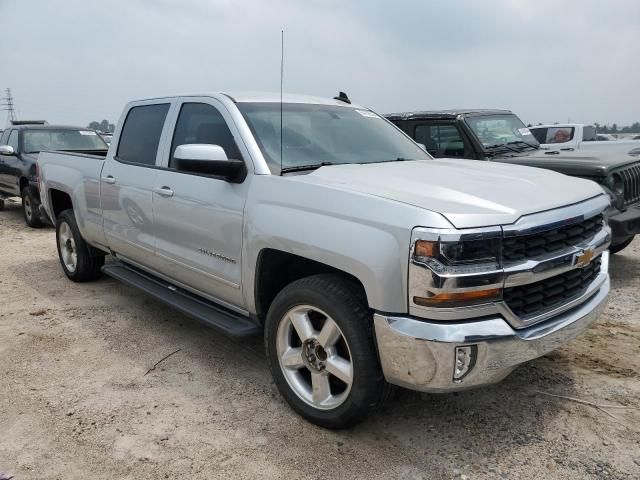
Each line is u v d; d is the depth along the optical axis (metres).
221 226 3.56
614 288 5.56
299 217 3.04
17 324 4.76
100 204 5.04
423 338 2.54
